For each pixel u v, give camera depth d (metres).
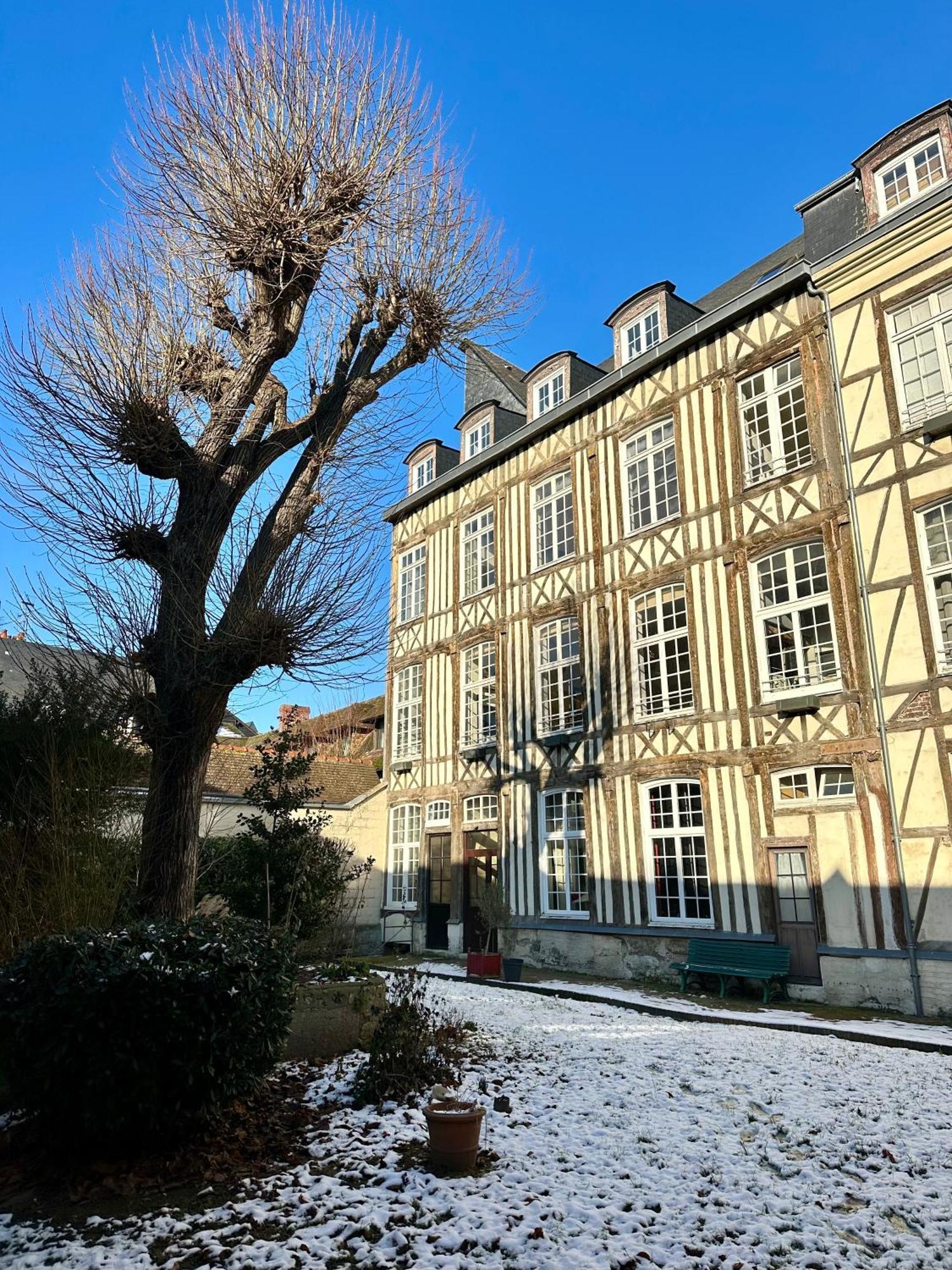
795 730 10.63
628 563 13.47
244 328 6.98
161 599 5.89
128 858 6.37
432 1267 3.17
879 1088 5.63
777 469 11.48
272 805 9.80
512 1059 6.37
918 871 9.20
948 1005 8.68
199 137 6.38
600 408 14.54
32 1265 3.23
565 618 14.58
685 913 11.60
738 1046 7.02
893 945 9.27
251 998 4.32
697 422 12.71
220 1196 3.83
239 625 5.74
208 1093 4.12
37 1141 4.30
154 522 5.96
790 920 10.38
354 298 7.34
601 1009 9.35
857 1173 4.08
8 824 6.29
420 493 18.84
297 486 6.53
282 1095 5.19
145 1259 3.24
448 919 16.02
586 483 14.57
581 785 13.47
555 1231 3.45
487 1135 4.56
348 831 17.62
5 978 4.14
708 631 11.95
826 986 9.72
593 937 12.73
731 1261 3.21
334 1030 6.18
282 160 6.42
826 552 10.64
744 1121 4.84
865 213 11.10
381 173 6.82
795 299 11.59
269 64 6.47
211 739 5.99
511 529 16.16
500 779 15.19
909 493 9.90
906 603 9.74
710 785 11.49
